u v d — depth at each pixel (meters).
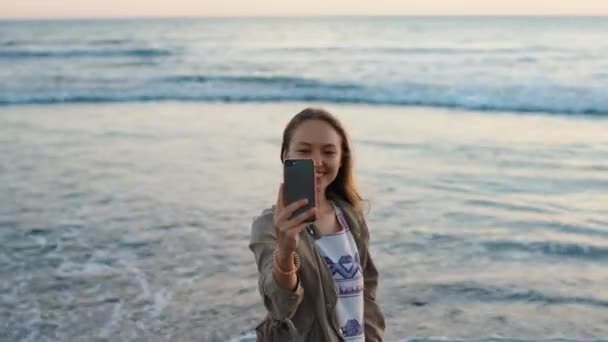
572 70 32.22
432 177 11.16
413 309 5.89
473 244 7.68
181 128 17.00
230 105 23.05
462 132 16.39
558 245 7.64
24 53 43.47
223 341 5.32
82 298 6.15
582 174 11.45
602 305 5.97
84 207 9.23
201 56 43.81
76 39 60.38
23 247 7.55
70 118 19.19
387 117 19.58
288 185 1.88
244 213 8.92
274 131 16.39
